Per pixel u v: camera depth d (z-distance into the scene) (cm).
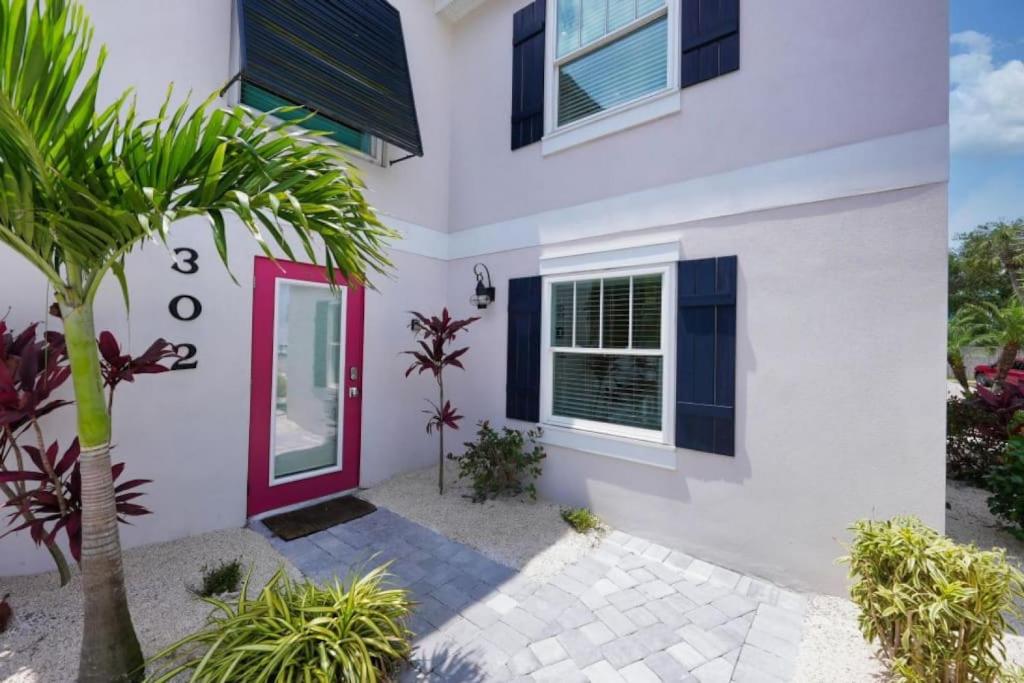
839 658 272
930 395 309
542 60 526
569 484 486
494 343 568
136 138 204
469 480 556
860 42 335
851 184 337
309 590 272
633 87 466
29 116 177
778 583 360
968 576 221
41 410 271
